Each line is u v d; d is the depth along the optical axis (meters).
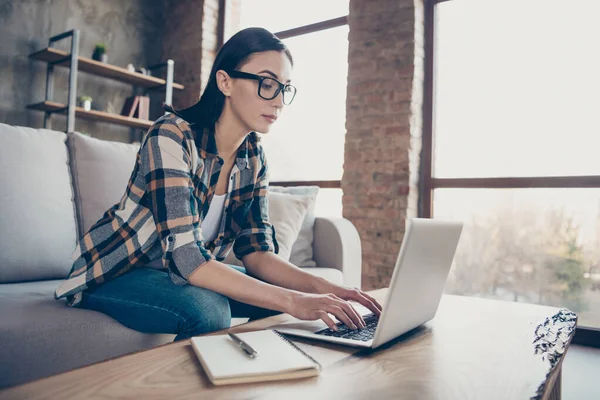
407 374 0.75
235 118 1.29
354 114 3.67
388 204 3.48
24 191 1.58
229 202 1.41
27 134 1.69
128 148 1.96
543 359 0.88
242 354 0.77
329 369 0.77
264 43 1.21
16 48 4.25
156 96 5.20
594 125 2.92
